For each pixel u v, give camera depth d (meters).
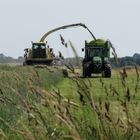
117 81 10.77
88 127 10.31
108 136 9.88
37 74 10.56
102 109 9.87
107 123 9.91
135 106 10.65
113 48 10.39
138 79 10.48
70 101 10.18
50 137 9.46
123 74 10.07
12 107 21.44
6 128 14.24
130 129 10.09
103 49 119.50
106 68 118.12
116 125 10.09
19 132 8.87
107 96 10.27
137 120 10.28
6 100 10.19
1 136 9.33
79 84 9.68
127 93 10.10
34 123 9.72
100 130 9.91
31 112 9.83
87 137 10.15
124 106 10.15
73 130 8.55
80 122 10.45
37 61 140.50
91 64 119.25
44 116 9.82
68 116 9.40
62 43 9.78
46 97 9.49
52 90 9.94
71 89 10.81
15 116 20.30
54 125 9.60
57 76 101.75
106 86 10.63
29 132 8.84
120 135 9.96
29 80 10.34
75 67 9.65
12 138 12.06
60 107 9.40
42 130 9.55
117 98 10.26
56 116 8.94
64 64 9.67
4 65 95.19
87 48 120.69
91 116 10.62
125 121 10.38
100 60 118.00
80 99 9.78
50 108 9.38
